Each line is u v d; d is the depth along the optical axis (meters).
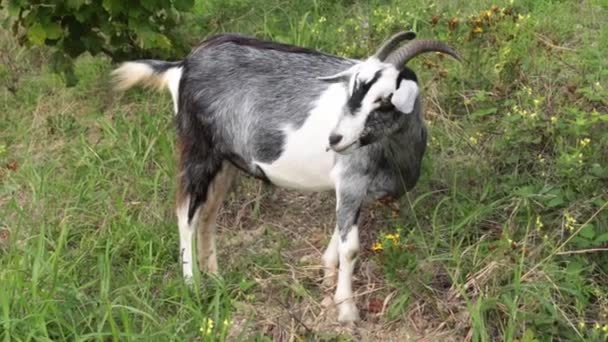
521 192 5.58
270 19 8.09
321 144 5.01
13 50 8.62
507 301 4.98
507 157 6.04
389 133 4.67
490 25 7.14
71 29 7.41
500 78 6.70
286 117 5.13
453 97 6.73
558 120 6.08
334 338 5.09
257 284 5.61
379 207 5.90
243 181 6.49
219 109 5.39
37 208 6.44
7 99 8.02
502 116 6.50
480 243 5.49
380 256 5.50
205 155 5.57
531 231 5.53
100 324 4.86
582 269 5.18
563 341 4.90
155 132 6.94
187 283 5.54
